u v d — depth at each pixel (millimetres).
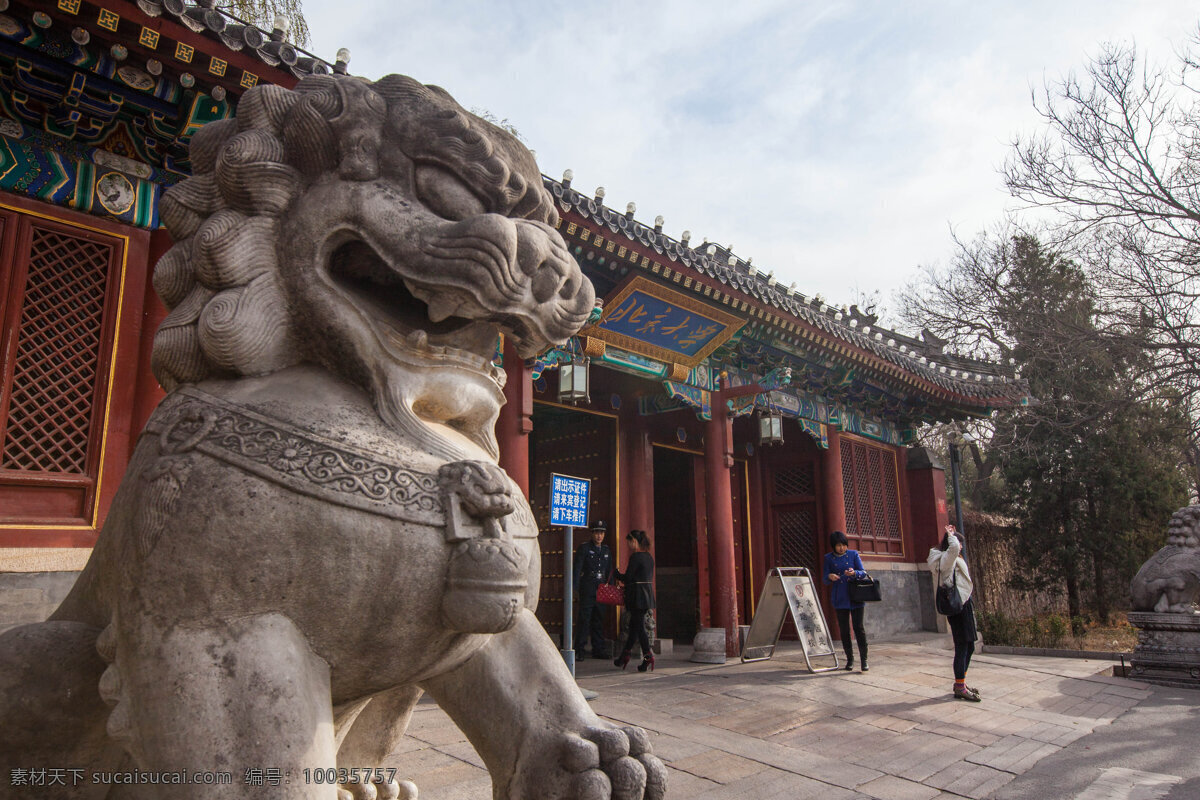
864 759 5457
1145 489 18359
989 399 14203
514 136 2115
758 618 9672
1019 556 19500
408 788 2342
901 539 14250
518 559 1652
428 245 1765
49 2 4387
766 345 10828
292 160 1895
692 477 12250
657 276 8203
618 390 11281
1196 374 16469
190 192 1977
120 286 5359
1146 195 16219
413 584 1601
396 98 1954
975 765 5465
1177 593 9391
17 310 4906
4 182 4988
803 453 13273
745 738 5805
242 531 1514
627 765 1677
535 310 1886
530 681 1849
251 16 9586
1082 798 4781
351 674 1666
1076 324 18641
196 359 1863
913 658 10422
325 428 1663
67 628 1716
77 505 4965
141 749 1488
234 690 1445
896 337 14891
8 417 4770
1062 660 10969
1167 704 8016
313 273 1817
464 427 2064
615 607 10727
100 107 5168
